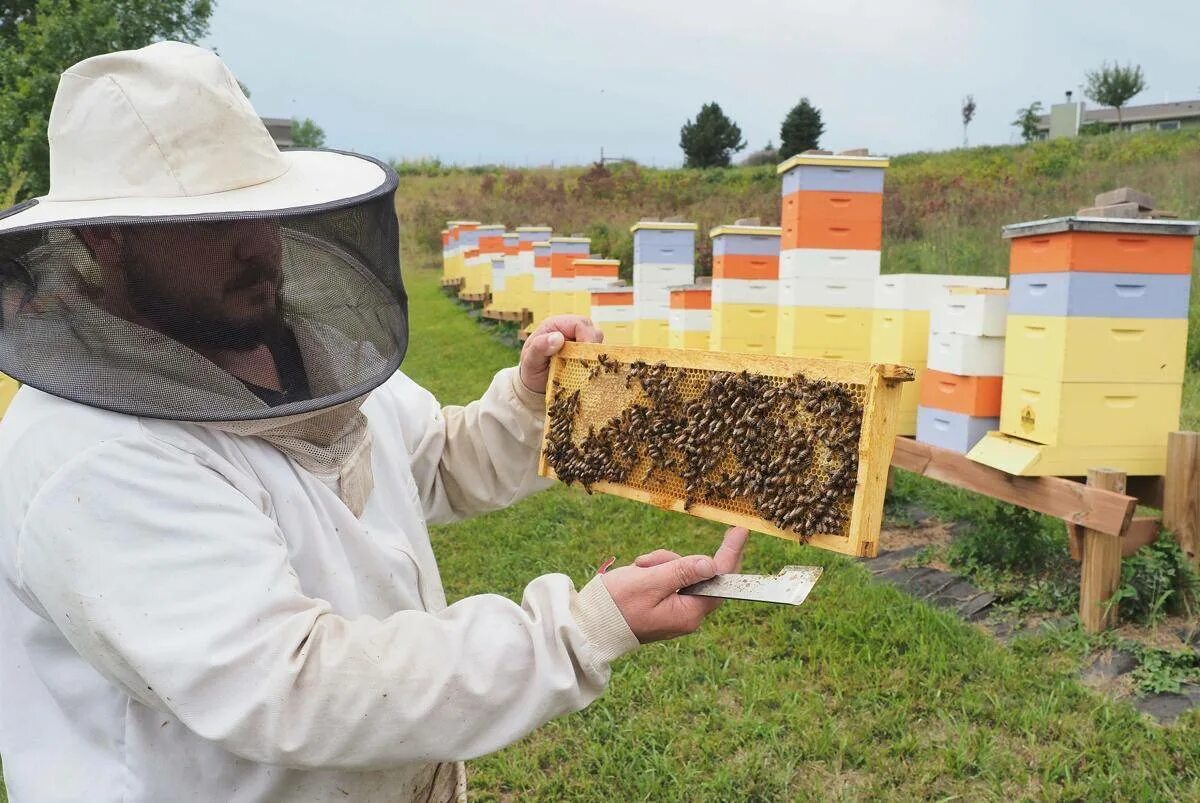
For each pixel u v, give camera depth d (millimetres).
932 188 21312
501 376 2271
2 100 9156
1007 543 4930
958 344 5043
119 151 1444
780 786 3252
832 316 6629
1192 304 9781
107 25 11000
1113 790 3096
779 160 36625
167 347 1408
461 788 1997
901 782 3258
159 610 1312
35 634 1566
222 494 1423
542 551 5629
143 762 1507
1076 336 4254
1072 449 4355
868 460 1559
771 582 1497
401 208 33594
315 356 1545
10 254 1352
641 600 1501
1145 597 4148
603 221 26625
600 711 3781
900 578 4996
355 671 1354
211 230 1372
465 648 1418
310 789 1563
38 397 1499
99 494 1335
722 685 3941
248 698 1306
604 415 2088
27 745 1587
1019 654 4051
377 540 1724
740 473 1781
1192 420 6605
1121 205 4355
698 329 9039
